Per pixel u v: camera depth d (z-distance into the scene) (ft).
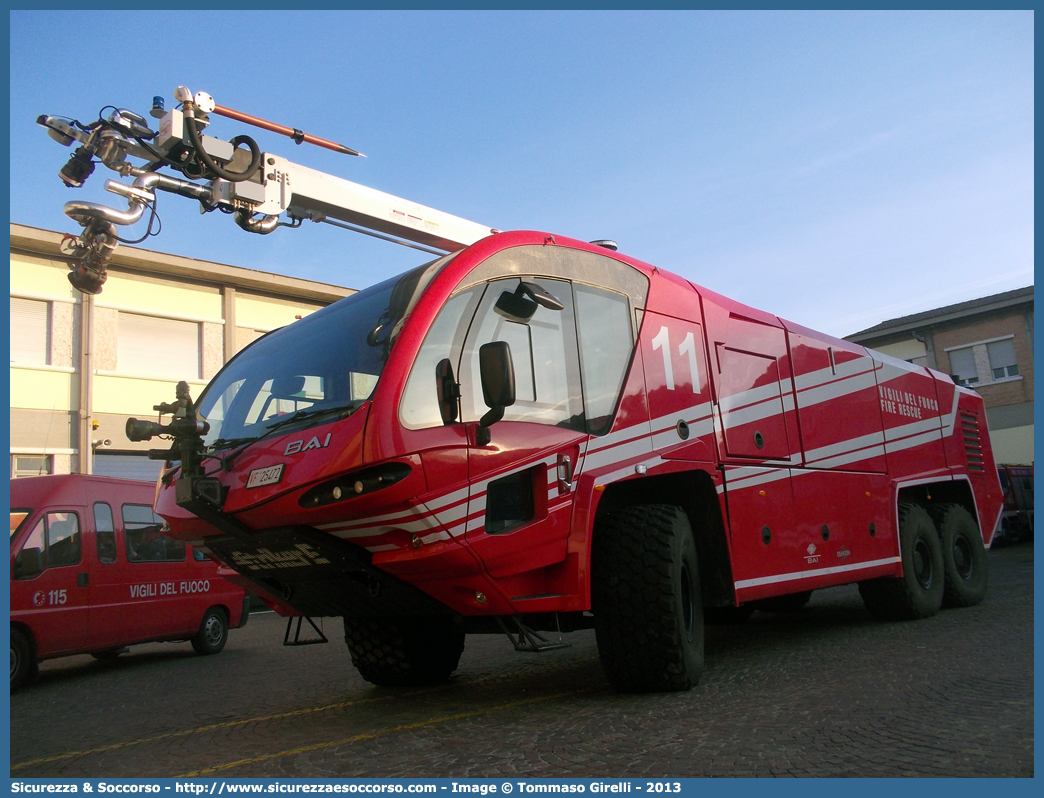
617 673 16.42
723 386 20.29
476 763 12.14
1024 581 39.91
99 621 30.53
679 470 17.93
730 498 19.24
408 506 13.24
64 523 30.09
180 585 34.73
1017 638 21.89
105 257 18.70
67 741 17.03
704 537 18.84
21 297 60.39
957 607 30.30
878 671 18.13
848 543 23.91
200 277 69.41
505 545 14.25
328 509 13.32
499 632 16.81
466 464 13.89
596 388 16.71
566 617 16.46
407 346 14.06
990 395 100.83
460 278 15.14
